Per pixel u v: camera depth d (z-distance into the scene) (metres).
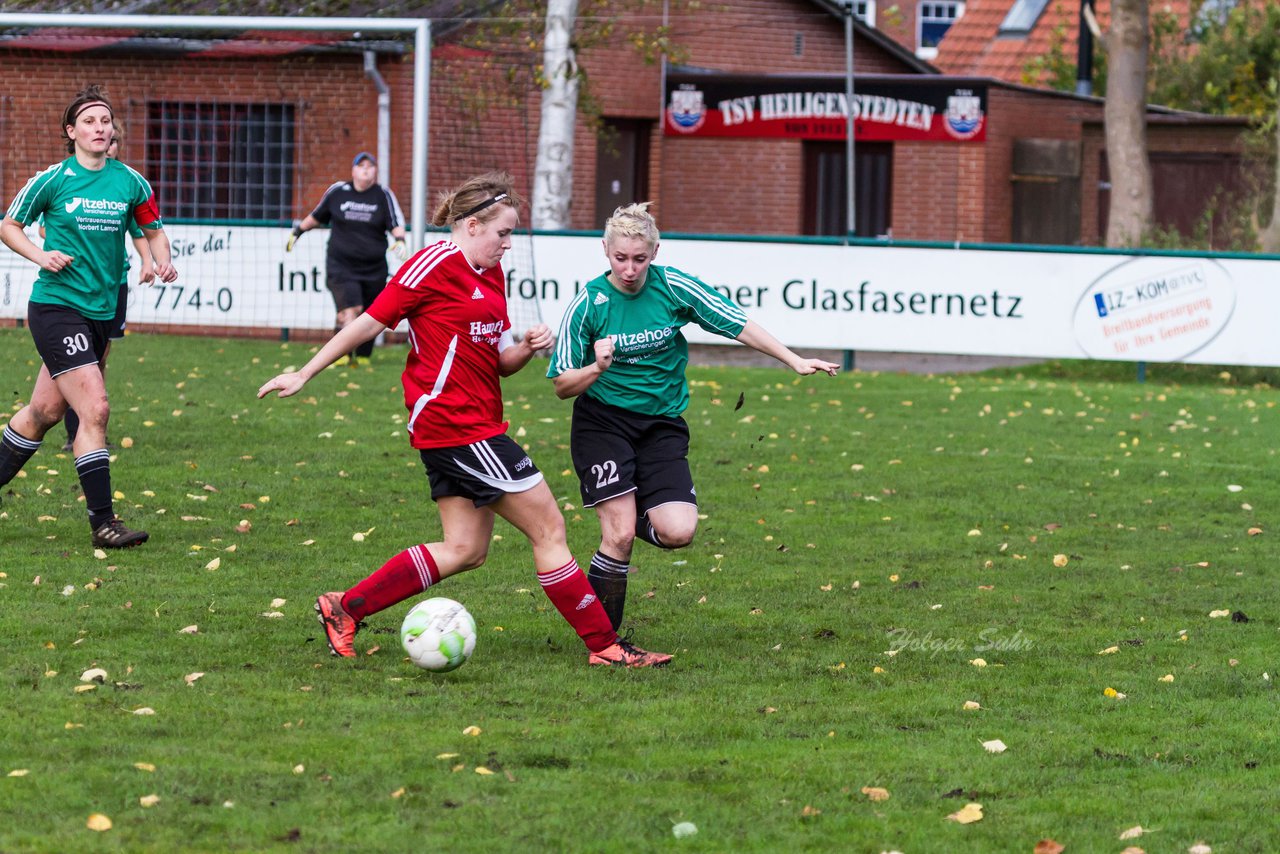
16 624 15.67
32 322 19.72
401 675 14.38
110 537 19.56
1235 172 69.06
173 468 25.42
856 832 10.73
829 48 66.56
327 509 22.88
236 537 20.72
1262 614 17.95
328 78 50.75
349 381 37.25
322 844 10.23
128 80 51.09
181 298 46.28
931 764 12.20
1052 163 65.56
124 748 11.97
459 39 50.62
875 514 23.86
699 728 12.97
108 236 19.72
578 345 15.10
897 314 44.16
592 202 59.47
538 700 13.67
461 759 11.97
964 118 62.91
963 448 30.48
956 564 20.44
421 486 24.97
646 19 57.81
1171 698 14.27
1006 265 43.56
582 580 14.87
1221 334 42.94
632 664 14.98
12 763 11.56
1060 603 18.33
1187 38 86.25
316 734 12.49
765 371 43.78
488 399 14.37
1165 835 10.78
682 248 44.78
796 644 16.11
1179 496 26.00
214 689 13.67
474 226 14.07
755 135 62.62
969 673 15.04
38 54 51.06
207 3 49.81
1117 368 46.16
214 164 51.44
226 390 34.94
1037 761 12.35
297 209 51.31
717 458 28.53
